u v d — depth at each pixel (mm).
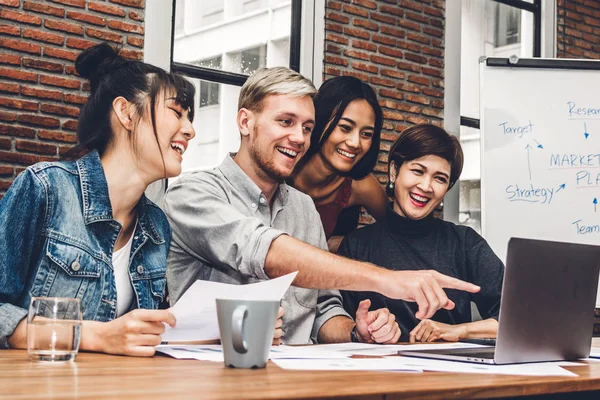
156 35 3641
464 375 1131
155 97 1713
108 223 1653
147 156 1709
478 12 4965
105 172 1694
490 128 3406
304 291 2236
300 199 2449
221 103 3986
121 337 1308
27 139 3275
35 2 3309
